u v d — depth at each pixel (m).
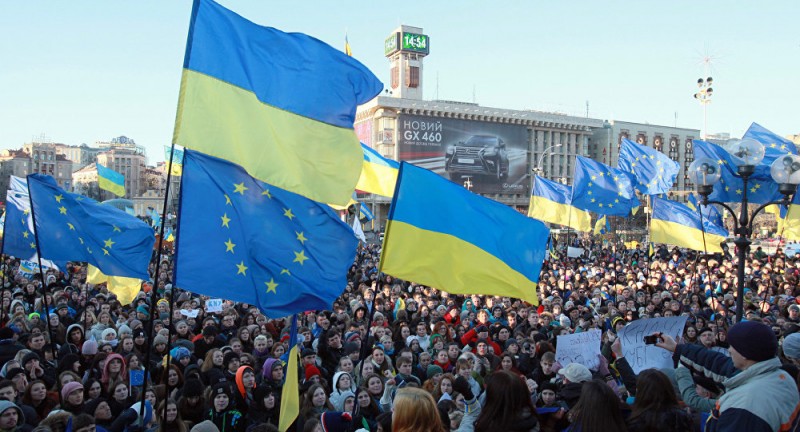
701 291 17.69
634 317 12.39
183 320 11.34
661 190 17.97
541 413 4.68
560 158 105.12
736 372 4.74
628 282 18.73
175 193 63.78
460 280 6.55
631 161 18.59
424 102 88.75
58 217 9.24
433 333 10.95
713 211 19.86
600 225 28.80
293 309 5.94
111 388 7.17
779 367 3.86
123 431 6.08
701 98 34.03
